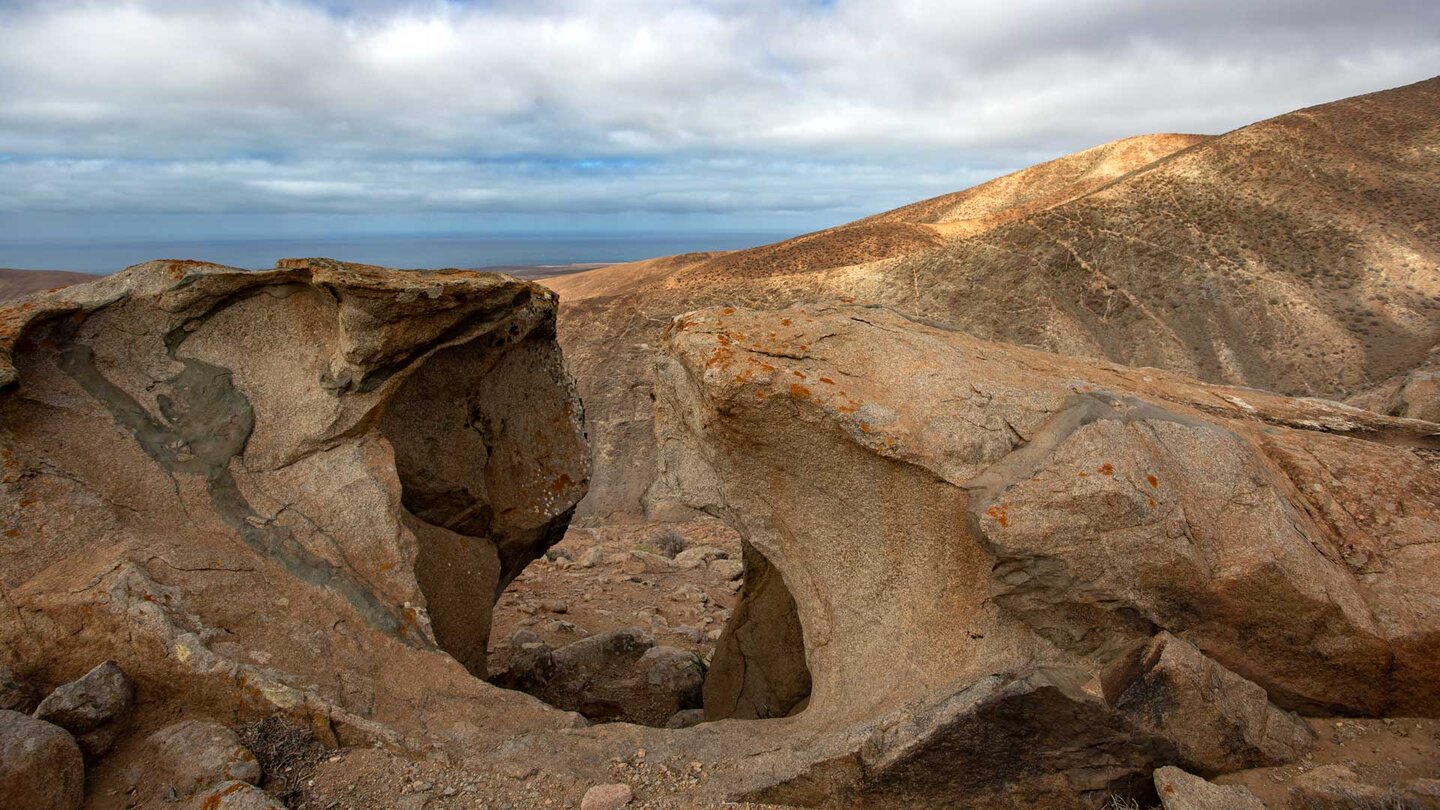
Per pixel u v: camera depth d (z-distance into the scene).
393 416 6.24
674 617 9.89
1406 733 3.95
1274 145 58.84
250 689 4.33
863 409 4.53
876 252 66.50
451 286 5.80
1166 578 3.99
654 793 4.14
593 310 62.12
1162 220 54.47
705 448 5.27
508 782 4.18
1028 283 52.34
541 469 7.39
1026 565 4.10
